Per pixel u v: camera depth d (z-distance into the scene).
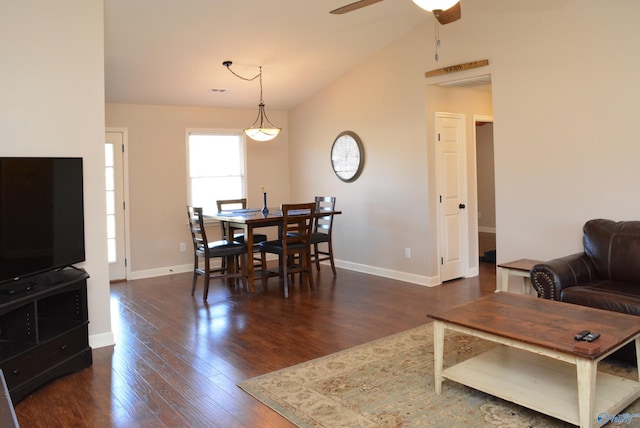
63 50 3.58
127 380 3.21
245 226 5.92
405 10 5.09
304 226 5.61
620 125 4.02
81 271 3.52
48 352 3.13
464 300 5.04
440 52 5.33
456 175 5.98
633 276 3.62
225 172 7.25
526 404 2.47
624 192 4.02
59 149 3.58
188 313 4.77
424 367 3.30
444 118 5.80
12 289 3.04
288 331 4.16
